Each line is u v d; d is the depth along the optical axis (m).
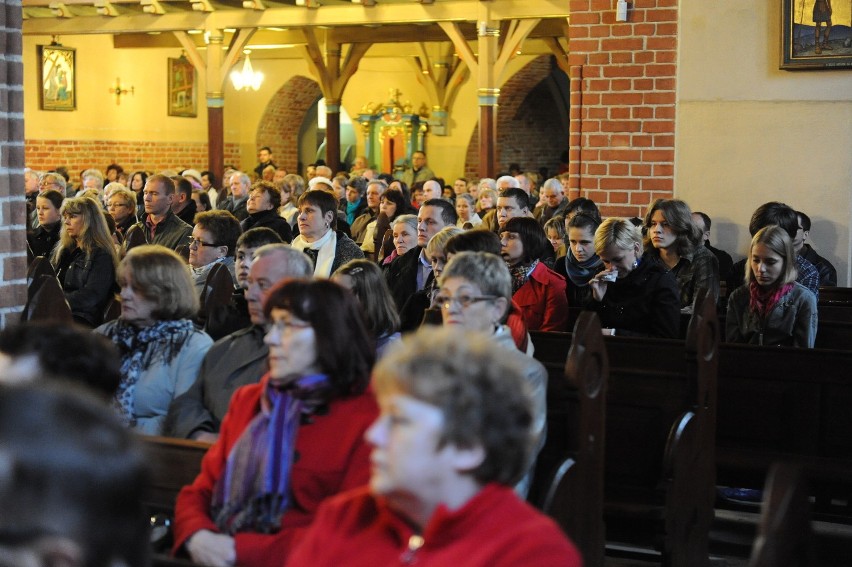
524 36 15.44
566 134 25.80
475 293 3.71
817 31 7.58
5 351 2.72
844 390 5.09
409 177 23.75
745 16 7.82
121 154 21.86
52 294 4.86
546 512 3.49
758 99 7.86
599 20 8.21
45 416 1.14
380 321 4.29
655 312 5.62
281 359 3.00
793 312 5.55
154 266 4.10
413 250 6.89
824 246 7.78
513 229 6.10
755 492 5.83
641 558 5.09
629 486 4.72
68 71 20.39
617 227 5.66
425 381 1.91
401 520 2.07
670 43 8.03
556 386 4.00
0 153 4.77
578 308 6.39
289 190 12.09
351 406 3.00
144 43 21.39
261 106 25.38
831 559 2.38
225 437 3.14
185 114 23.50
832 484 4.91
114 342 4.11
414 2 15.77
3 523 1.08
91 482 1.12
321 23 16.34
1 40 4.73
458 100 23.62
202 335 4.17
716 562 5.03
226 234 6.72
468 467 1.94
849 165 7.67
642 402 4.70
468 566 1.91
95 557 1.13
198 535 2.97
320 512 2.24
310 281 3.06
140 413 4.04
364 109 23.84
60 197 8.37
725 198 8.00
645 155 8.17
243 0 16.58
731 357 5.29
